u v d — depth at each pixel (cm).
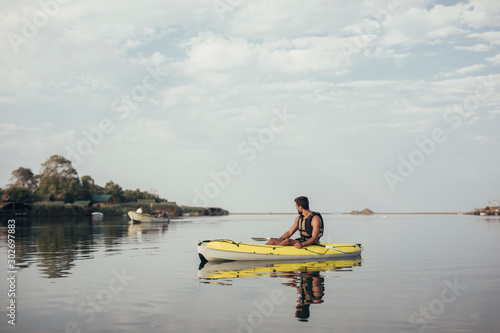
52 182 7769
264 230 2384
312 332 390
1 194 6331
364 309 477
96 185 9512
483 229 2428
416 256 1023
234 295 556
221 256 939
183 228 2622
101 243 1421
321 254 971
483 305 494
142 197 9288
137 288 607
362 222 4034
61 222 3606
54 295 560
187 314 458
